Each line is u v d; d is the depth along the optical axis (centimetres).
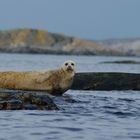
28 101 5106
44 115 4762
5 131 3956
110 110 5297
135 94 7212
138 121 4594
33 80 6400
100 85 7669
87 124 4372
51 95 6325
